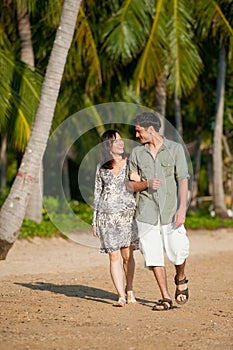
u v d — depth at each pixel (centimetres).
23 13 3250
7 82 2997
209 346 1312
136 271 2330
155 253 1617
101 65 3659
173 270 2372
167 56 3416
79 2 2550
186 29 3419
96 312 1612
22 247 2952
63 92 3984
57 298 1791
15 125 2966
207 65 4309
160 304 1641
